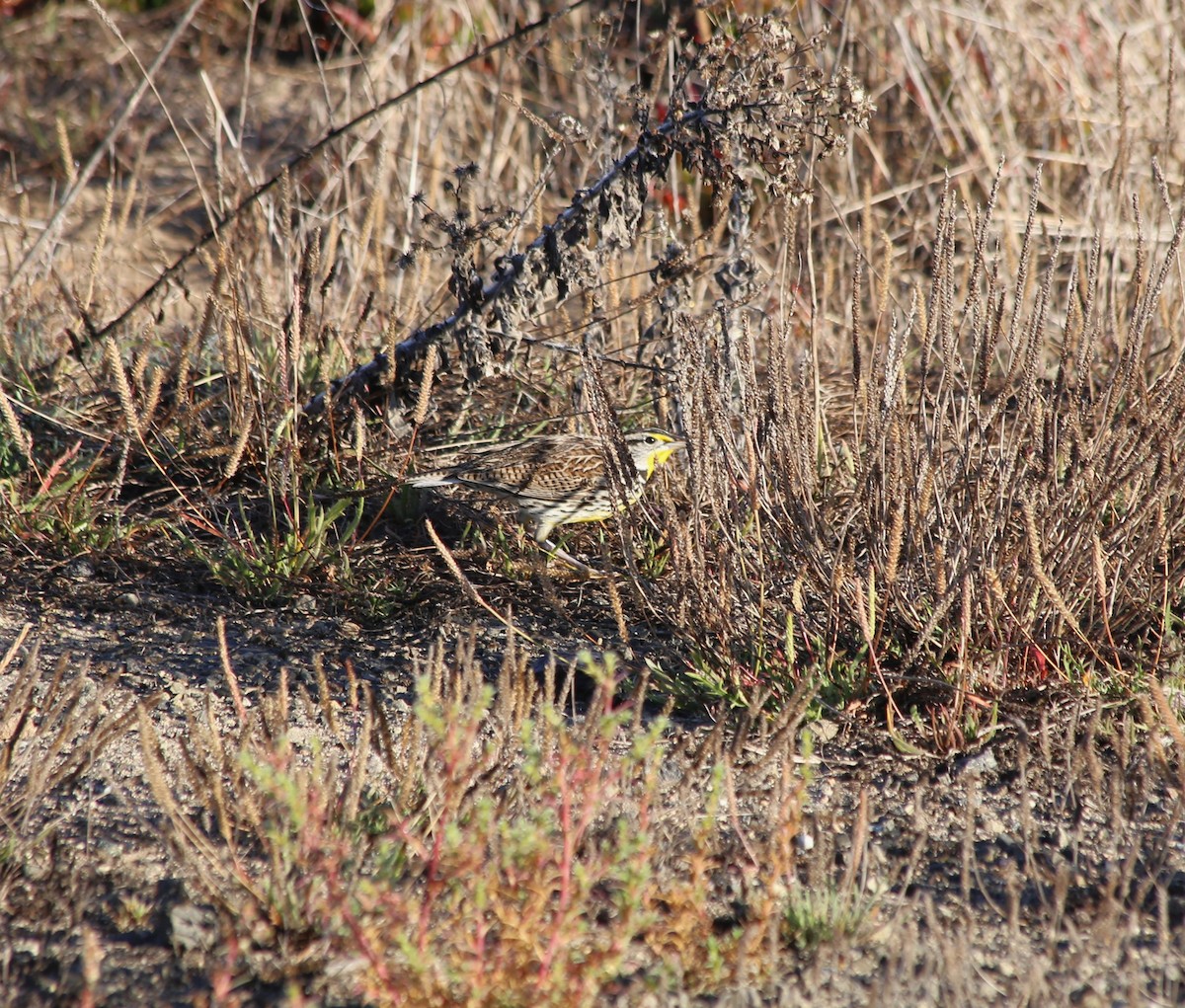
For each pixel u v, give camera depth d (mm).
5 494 10047
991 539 8250
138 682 8188
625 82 13961
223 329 11125
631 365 10656
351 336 12172
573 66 12039
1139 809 7301
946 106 17016
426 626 9266
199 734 7043
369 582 9820
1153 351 11672
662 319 10922
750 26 9781
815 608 8758
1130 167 14938
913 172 17125
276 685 8289
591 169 13453
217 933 6055
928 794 7453
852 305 8516
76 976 5789
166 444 10828
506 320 10414
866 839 7008
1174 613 8891
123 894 6359
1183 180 14203
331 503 10672
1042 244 15125
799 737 7789
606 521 11422
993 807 7375
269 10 22797
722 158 9977
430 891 5609
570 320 12250
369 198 14070
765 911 5988
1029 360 8219
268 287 12594
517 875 5551
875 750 7824
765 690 7965
